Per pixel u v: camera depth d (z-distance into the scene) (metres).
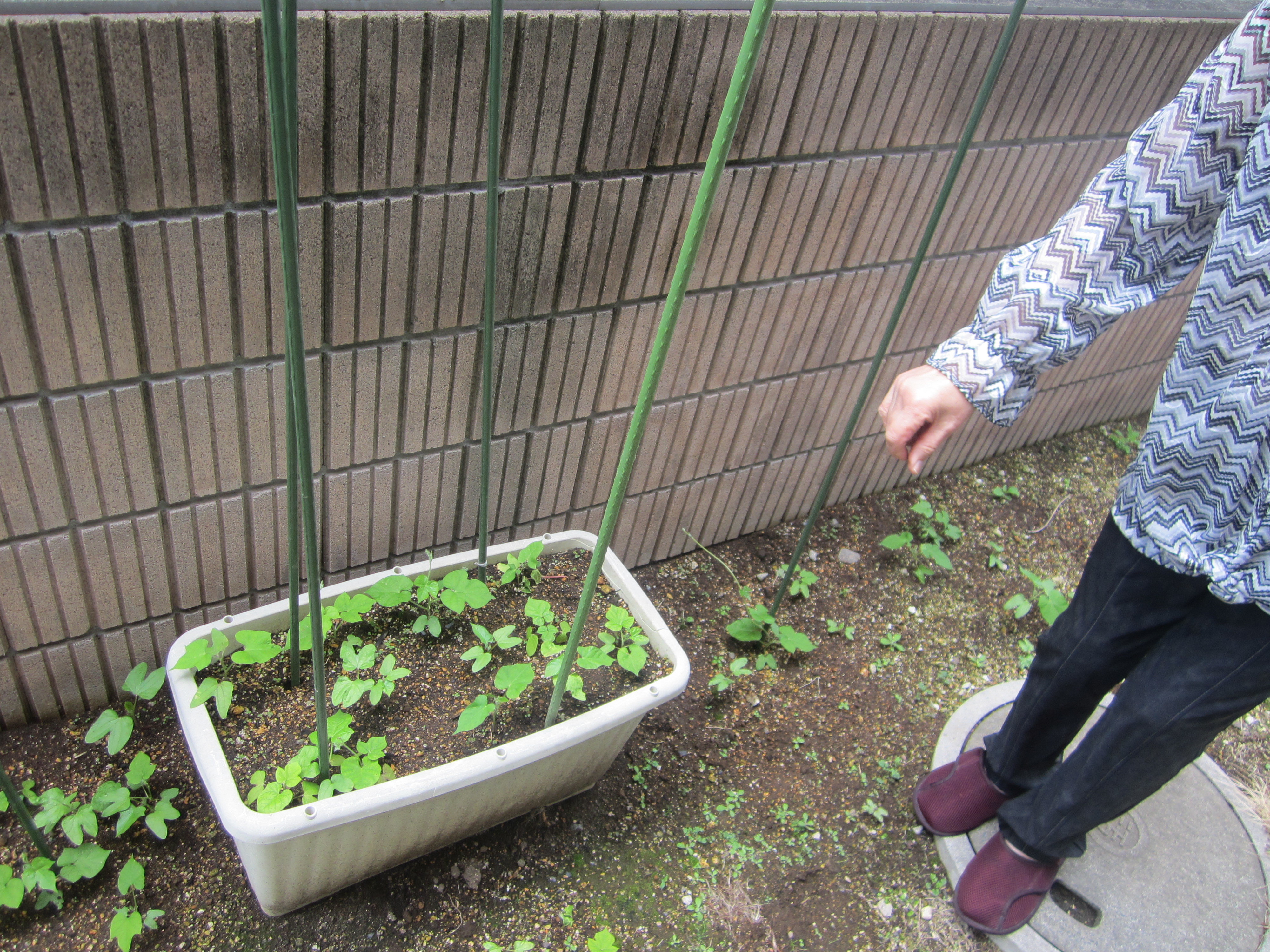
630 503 2.08
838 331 2.07
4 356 1.19
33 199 1.10
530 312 1.59
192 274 1.26
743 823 1.78
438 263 1.44
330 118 1.22
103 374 1.28
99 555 1.46
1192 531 1.30
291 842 1.25
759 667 2.05
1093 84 1.99
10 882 1.36
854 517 2.53
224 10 1.08
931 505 2.63
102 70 1.05
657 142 1.51
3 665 1.50
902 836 1.82
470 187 1.40
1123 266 1.26
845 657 2.14
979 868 1.69
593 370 1.76
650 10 1.37
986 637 2.29
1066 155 2.11
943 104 1.79
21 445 1.28
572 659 1.37
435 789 1.31
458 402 1.64
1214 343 1.21
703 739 1.90
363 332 1.45
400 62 1.22
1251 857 1.84
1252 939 1.71
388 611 1.64
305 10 1.12
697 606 2.17
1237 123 1.15
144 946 1.42
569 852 1.67
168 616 1.62
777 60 1.53
